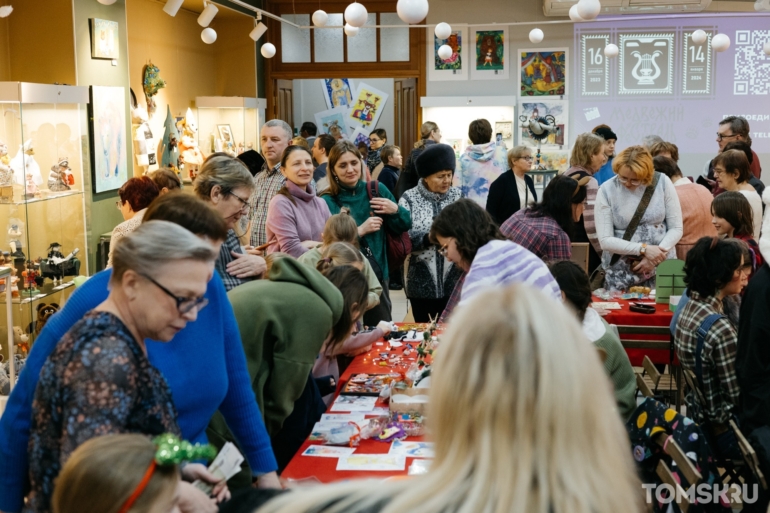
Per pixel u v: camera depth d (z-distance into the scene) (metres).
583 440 1.06
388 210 5.24
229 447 2.19
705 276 3.87
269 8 12.36
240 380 2.49
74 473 1.39
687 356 3.92
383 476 2.81
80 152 6.30
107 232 7.87
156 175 6.11
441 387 1.12
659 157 6.39
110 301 1.89
